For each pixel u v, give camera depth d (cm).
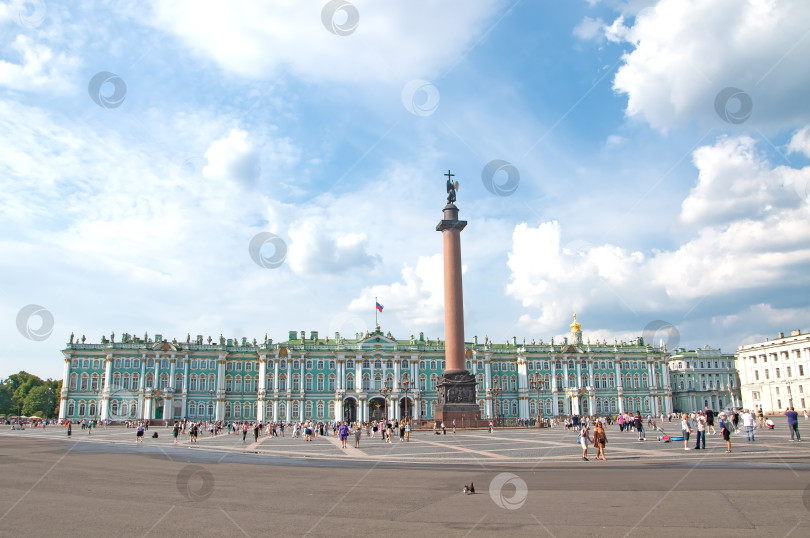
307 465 3231
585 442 3312
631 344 15038
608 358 14375
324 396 13162
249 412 13100
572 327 15525
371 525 1540
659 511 1656
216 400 12925
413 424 9331
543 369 14125
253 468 3061
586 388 14012
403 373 13400
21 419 12394
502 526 1512
